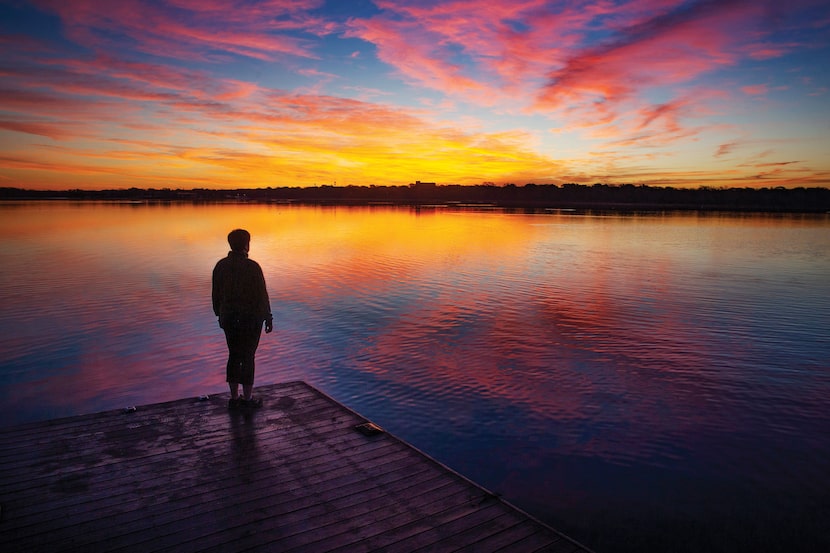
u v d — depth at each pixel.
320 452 4.80
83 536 3.45
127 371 9.77
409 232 45.25
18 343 11.41
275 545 3.40
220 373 9.73
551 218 76.25
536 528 3.67
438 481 4.30
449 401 8.64
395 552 3.36
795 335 12.58
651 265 25.22
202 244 32.22
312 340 11.98
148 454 4.68
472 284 19.47
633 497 5.92
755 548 4.97
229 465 4.50
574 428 7.71
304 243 34.44
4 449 4.73
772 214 98.81
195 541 3.42
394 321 13.77
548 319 14.11
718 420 7.97
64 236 37.44
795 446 7.13
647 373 9.95
